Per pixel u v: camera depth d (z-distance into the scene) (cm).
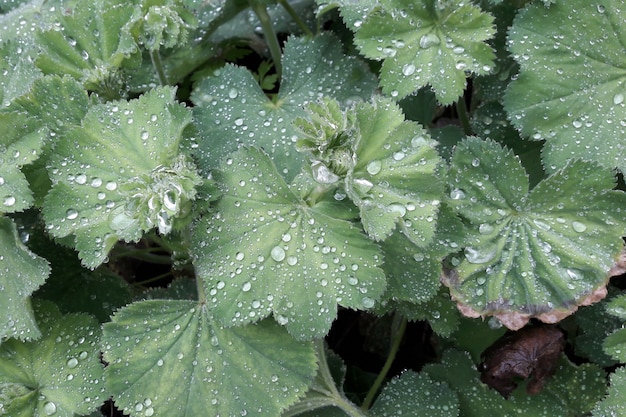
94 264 61
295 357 61
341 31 74
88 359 63
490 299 63
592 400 66
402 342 71
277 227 61
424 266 63
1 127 63
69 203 62
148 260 72
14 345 63
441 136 69
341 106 68
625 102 65
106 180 63
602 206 63
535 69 66
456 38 65
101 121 63
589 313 67
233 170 62
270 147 67
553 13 66
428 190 61
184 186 61
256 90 69
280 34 77
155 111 63
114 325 62
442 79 65
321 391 64
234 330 62
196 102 68
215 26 74
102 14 67
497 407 66
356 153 62
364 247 61
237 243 61
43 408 62
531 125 66
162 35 67
